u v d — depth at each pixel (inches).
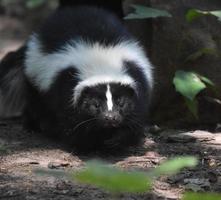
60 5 577.9
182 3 456.1
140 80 398.3
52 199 280.5
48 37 426.6
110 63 389.4
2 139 422.0
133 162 360.8
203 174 330.0
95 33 410.9
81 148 389.1
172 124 454.6
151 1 457.7
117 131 387.2
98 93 371.9
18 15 1044.5
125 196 288.0
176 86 421.7
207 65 449.4
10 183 307.3
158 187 305.1
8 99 504.1
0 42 911.0
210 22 454.3
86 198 282.2
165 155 377.7
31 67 435.8
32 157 367.6
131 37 429.7
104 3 554.6
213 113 452.1
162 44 451.2
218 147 393.7
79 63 391.5
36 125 456.4
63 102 393.1
